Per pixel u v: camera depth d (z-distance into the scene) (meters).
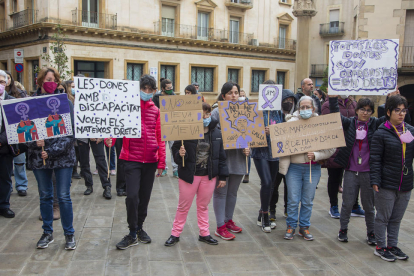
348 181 4.77
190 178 4.41
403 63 13.42
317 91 7.62
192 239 4.79
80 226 5.12
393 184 4.23
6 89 6.11
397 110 4.24
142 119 4.46
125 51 24.20
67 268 3.86
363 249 4.61
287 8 32.66
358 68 5.26
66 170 4.30
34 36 22.58
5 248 4.33
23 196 6.62
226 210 5.09
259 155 5.06
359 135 4.72
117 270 3.86
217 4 28.27
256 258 4.27
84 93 4.34
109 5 23.34
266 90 4.85
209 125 4.52
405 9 12.98
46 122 4.22
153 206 6.18
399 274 3.96
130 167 4.36
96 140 6.43
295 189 4.87
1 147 5.19
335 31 30.98
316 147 4.75
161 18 25.66
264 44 31.44
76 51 22.31
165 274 3.81
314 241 4.85
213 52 28.28
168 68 26.50
